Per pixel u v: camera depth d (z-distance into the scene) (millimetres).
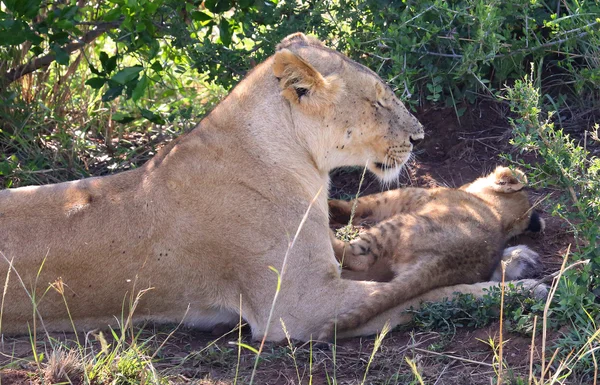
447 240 9148
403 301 8312
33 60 12609
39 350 7781
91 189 8469
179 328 8539
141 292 7797
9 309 8133
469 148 12117
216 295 8422
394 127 9125
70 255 8164
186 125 12789
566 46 11945
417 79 11984
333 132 8898
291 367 7453
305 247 8344
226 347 8031
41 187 8539
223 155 8508
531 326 7543
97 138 13148
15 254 8102
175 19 12102
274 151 8594
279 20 12469
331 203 11039
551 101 11742
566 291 7535
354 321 8070
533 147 8695
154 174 8461
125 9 11148
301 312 8234
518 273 9484
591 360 6977
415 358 7391
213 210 8320
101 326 8406
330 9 12320
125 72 11352
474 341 7707
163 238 8281
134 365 6926
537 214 10492
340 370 7371
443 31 12000
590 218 8133
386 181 9398
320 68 8820
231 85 12320
